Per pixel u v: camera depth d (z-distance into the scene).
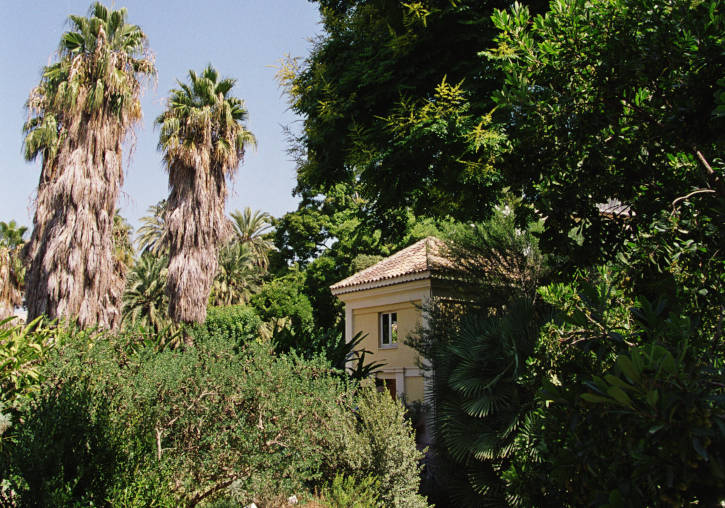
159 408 4.79
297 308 28.97
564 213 3.12
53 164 16.61
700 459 1.61
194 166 18.56
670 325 2.13
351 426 7.04
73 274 14.44
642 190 3.27
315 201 36.06
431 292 13.80
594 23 2.89
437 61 8.44
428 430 10.83
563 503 2.29
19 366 4.80
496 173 8.14
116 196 15.59
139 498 3.96
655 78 2.78
